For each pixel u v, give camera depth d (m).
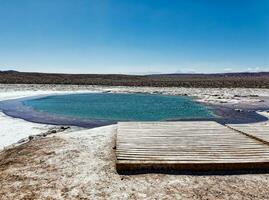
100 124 17.94
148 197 5.93
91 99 34.12
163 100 33.00
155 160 7.26
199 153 7.81
